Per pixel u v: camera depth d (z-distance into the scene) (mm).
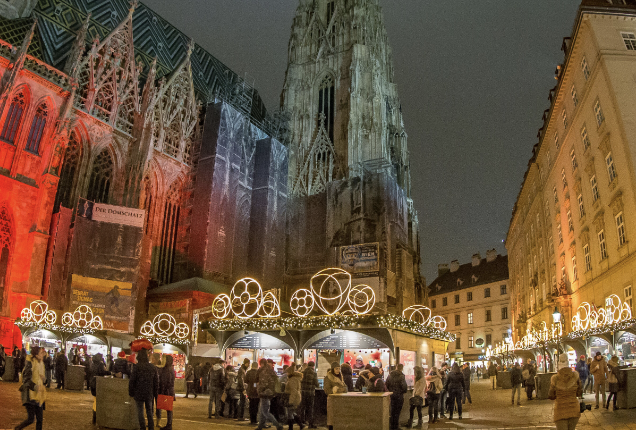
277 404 16719
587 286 36031
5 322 37312
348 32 75938
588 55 33812
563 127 42125
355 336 22734
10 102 40031
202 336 42406
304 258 66750
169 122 56969
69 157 46688
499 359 70875
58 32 49906
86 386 27844
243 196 61719
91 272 42219
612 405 19094
